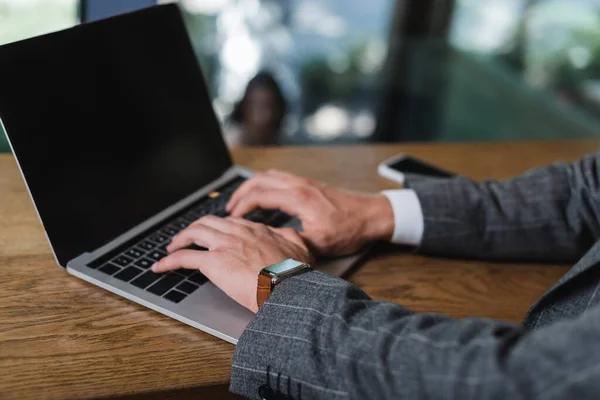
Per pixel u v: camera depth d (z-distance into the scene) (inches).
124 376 25.7
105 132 34.4
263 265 30.2
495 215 36.8
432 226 36.0
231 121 108.9
